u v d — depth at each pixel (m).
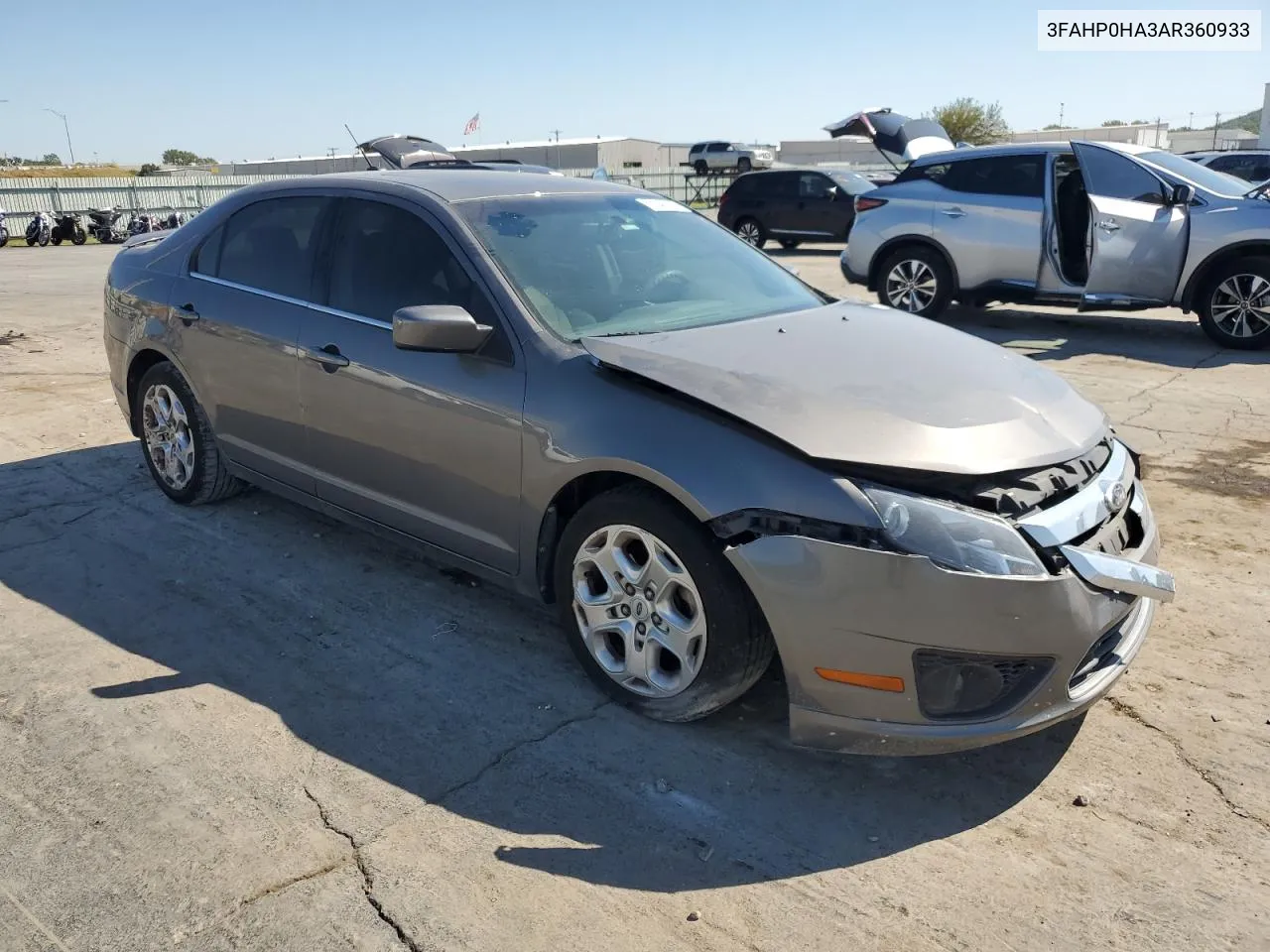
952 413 2.86
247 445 4.47
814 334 3.46
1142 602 3.19
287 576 4.23
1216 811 2.72
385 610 3.94
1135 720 3.15
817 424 2.76
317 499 4.21
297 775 2.89
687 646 2.96
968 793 2.82
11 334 10.26
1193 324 10.07
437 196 3.79
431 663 3.54
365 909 2.37
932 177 10.08
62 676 3.43
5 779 2.86
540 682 3.41
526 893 2.43
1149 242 8.54
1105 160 8.85
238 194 4.66
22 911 2.36
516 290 3.44
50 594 4.07
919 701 2.65
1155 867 2.52
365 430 3.79
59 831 2.64
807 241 19.94
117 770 2.91
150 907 2.37
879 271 10.46
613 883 2.47
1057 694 2.69
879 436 2.72
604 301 3.59
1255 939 2.28
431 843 2.60
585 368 3.18
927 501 2.61
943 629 2.57
